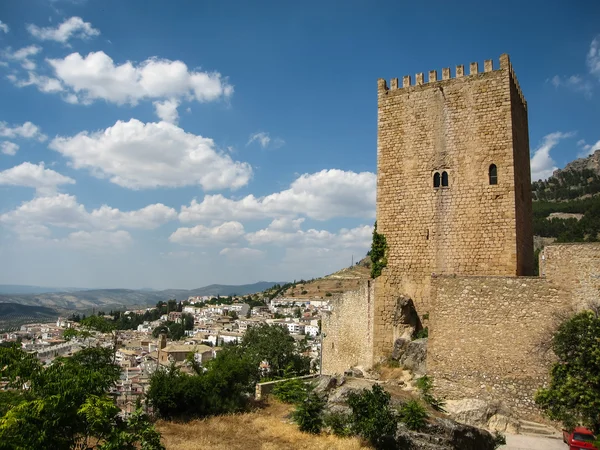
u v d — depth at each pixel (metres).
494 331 25.89
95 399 12.58
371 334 35.72
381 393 22.56
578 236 108.69
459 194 32.19
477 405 24.80
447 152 32.91
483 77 32.28
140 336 195.62
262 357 59.09
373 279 34.78
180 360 104.44
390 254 33.97
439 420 22.23
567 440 21.05
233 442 20.92
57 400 11.77
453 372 26.42
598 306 23.45
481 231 31.30
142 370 91.25
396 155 34.59
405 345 31.50
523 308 25.42
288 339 61.31
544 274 25.25
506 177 31.00
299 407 23.92
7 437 11.02
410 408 22.20
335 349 43.50
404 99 34.81
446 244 32.22
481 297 26.52
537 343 24.72
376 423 20.92
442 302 27.45
